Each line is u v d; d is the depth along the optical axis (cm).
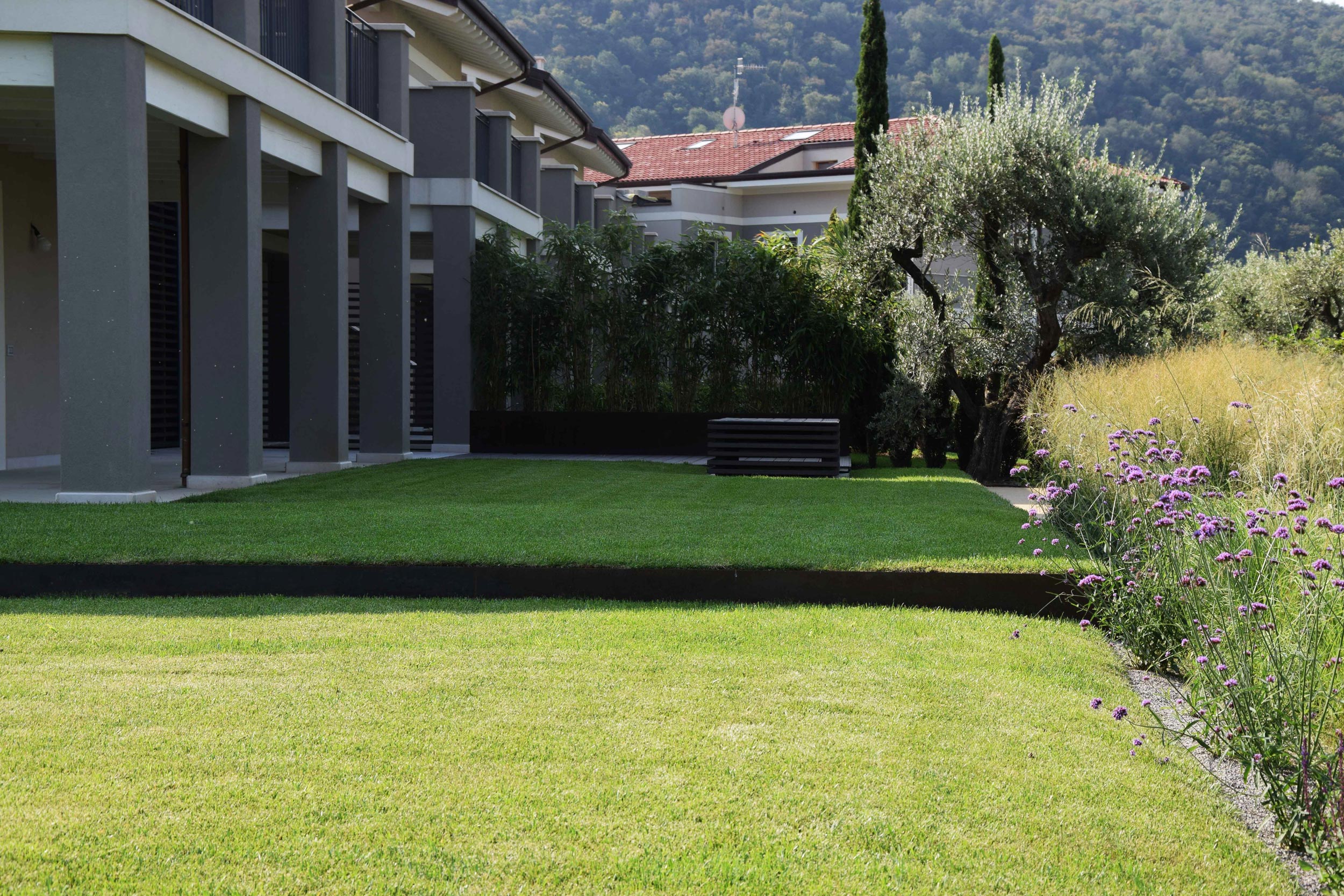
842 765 309
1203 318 1259
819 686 384
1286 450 623
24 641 437
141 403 791
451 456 1375
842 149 3050
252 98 927
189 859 245
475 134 1425
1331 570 317
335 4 1087
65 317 775
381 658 414
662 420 1427
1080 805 286
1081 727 348
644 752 316
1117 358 1181
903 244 1283
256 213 943
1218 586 360
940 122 1249
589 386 1455
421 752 314
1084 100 1204
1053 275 1177
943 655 430
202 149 924
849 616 496
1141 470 463
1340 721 327
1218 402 779
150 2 784
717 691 376
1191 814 283
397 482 994
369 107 1234
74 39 762
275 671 396
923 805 283
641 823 268
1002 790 294
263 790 284
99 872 238
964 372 1334
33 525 627
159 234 1432
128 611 498
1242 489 634
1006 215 1175
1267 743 290
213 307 931
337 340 1109
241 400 936
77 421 779
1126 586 448
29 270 1148
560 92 1978
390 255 1259
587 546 577
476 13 1568
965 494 914
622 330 1448
